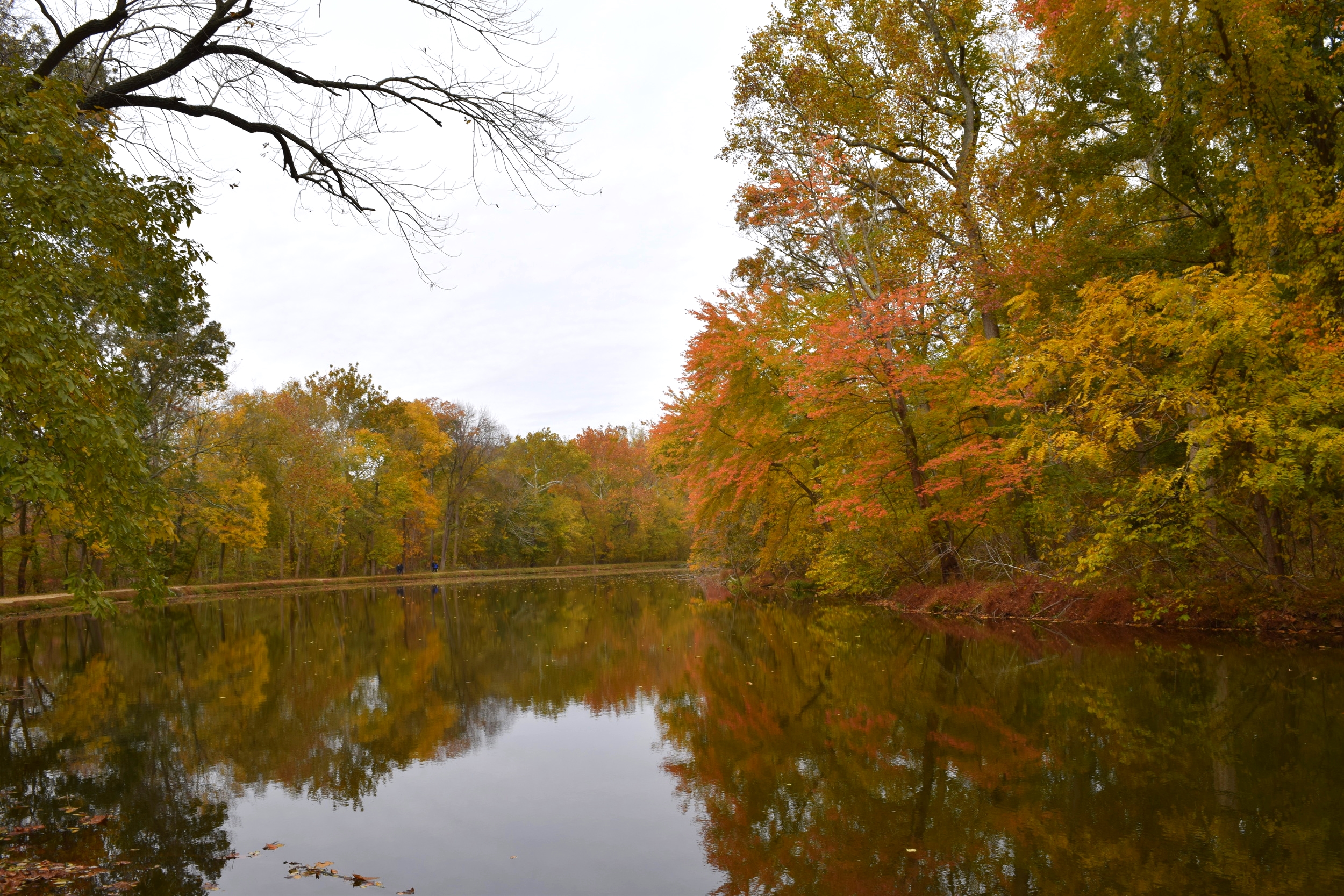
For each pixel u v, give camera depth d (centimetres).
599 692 1103
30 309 581
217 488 3628
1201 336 1131
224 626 2336
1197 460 1145
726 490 2177
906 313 1648
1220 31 1225
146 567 688
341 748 820
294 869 496
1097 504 1586
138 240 748
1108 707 852
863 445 1908
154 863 512
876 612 1961
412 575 5581
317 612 2792
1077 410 1369
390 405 6128
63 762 784
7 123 633
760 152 2127
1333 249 1167
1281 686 895
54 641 2031
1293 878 434
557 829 564
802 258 2366
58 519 2159
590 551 7162
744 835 543
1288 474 1072
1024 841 504
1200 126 1371
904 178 2122
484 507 6431
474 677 1265
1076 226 1576
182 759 785
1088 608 1502
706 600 2684
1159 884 432
